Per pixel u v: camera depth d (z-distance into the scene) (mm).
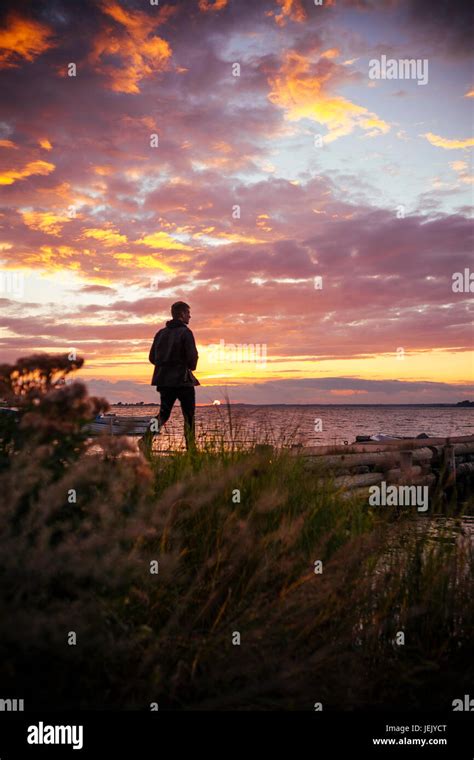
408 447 11742
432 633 3287
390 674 2943
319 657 2693
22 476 2320
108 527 2434
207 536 3277
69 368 2906
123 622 2580
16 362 2803
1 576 2205
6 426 2680
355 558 3281
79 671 2365
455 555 3623
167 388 8055
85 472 2469
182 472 3824
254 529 3398
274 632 2799
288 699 2625
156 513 2773
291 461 4434
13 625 2027
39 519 2268
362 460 9359
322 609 3014
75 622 2215
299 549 3518
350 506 4309
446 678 2936
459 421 100188
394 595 3365
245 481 3838
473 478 14055
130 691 2422
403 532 3945
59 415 2621
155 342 8219
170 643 2576
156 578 2777
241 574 3160
